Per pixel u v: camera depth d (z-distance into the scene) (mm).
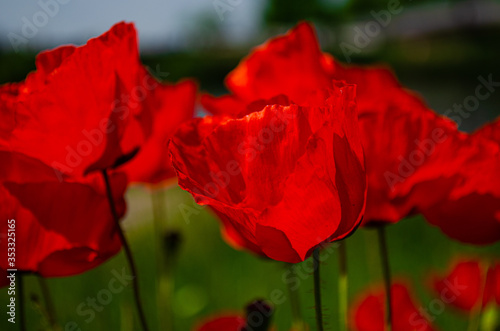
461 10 11750
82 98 458
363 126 487
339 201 430
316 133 423
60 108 456
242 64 585
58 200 456
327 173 427
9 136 459
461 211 505
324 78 551
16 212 454
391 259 1364
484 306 601
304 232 436
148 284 1181
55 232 460
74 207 458
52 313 517
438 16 11812
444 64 9008
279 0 7676
